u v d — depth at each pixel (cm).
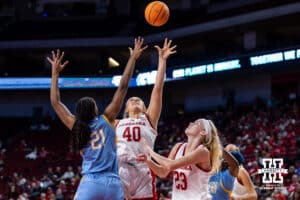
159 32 3388
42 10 4169
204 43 3312
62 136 3384
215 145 559
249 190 705
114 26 3806
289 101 2822
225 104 3253
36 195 2347
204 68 3080
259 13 2919
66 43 3591
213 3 3631
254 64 2853
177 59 3381
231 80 3259
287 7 2797
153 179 636
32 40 3644
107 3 4053
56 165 2962
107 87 3466
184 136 2891
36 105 3781
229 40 3359
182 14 3662
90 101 543
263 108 2877
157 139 2967
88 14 4078
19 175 2819
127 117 666
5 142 3378
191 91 3466
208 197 559
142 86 3322
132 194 623
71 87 3481
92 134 535
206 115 3172
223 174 661
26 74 3566
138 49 567
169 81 3244
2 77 3559
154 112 633
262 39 3092
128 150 622
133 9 4038
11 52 3709
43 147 3159
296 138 2288
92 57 3872
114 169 535
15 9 4203
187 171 558
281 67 2773
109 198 522
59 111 560
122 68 3531
